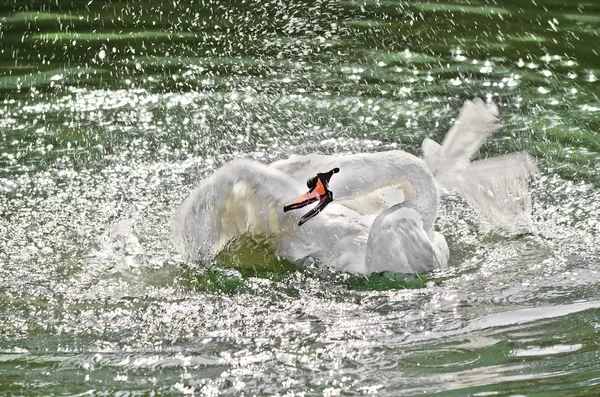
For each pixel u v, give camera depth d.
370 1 20.92
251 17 20.06
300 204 10.57
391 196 12.27
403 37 19.02
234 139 15.05
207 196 10.93
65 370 9.48
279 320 10.49
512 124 15.42
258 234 11.48
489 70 17.44
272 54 18.25
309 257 11.63
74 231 12.47
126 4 20.77
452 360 9.56
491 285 11.22
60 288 11.19
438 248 11.69
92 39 18.89
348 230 11.66
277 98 16.47
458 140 11.84
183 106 16.14
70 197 13.30
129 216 12.84
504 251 12.10
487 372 9.29
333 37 19.02
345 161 11.19
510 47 18.44
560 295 10.93
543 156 14.37
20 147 14.69
